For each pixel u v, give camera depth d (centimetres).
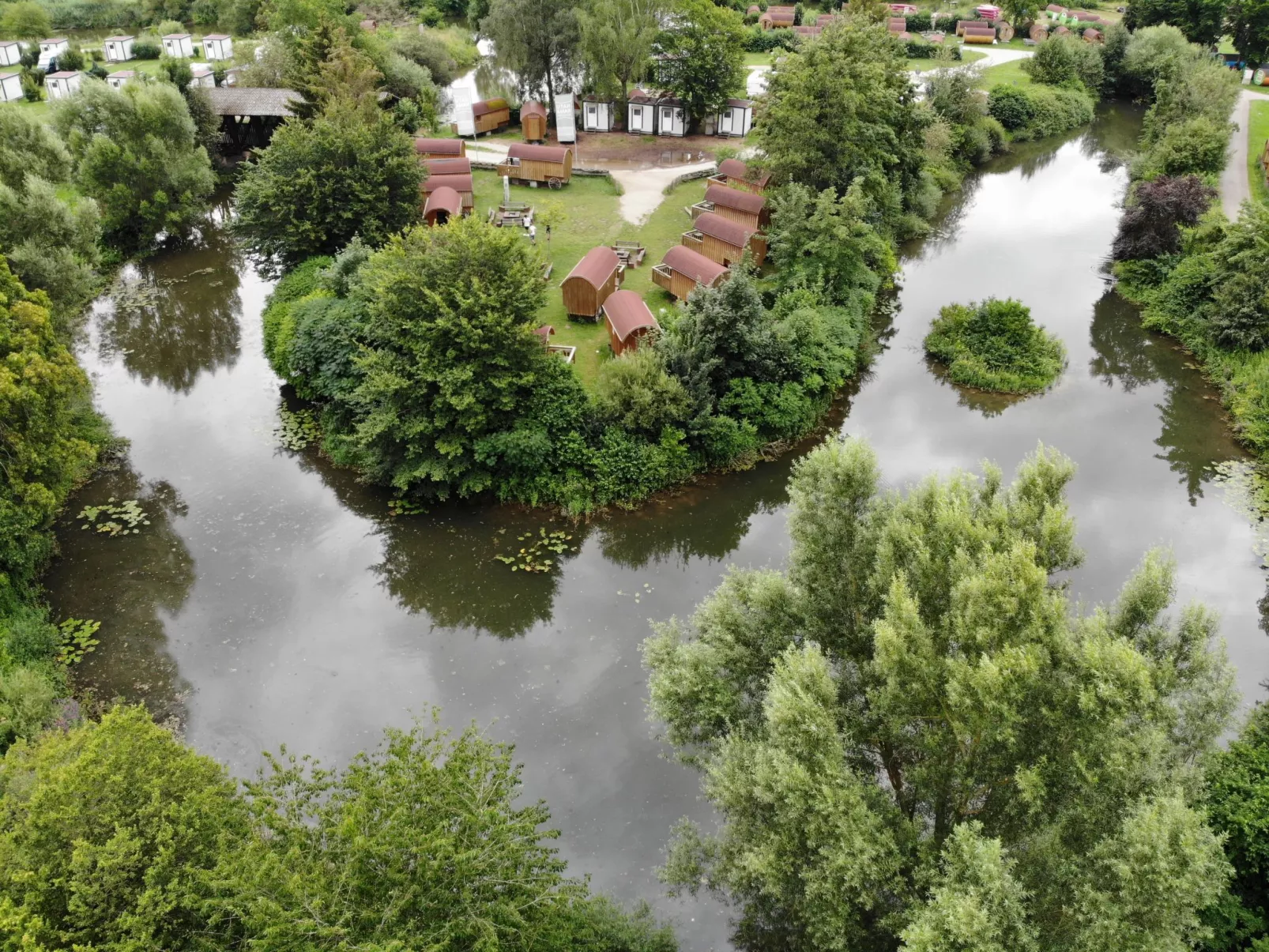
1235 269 4175
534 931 1464
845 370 3894
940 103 7031
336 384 3484
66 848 1459
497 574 2984
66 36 10456
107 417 3797
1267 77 8594
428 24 10525
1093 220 5925
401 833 1377
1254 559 2983
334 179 4409
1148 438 3653
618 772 2309
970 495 2066
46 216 3919
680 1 6756
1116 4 11962
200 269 5278
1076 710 1636
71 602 2786
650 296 4391
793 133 4697
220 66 8169
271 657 2628
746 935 1978
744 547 3130
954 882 1497
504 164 5888
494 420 3222
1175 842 1397
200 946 1404
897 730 1789
